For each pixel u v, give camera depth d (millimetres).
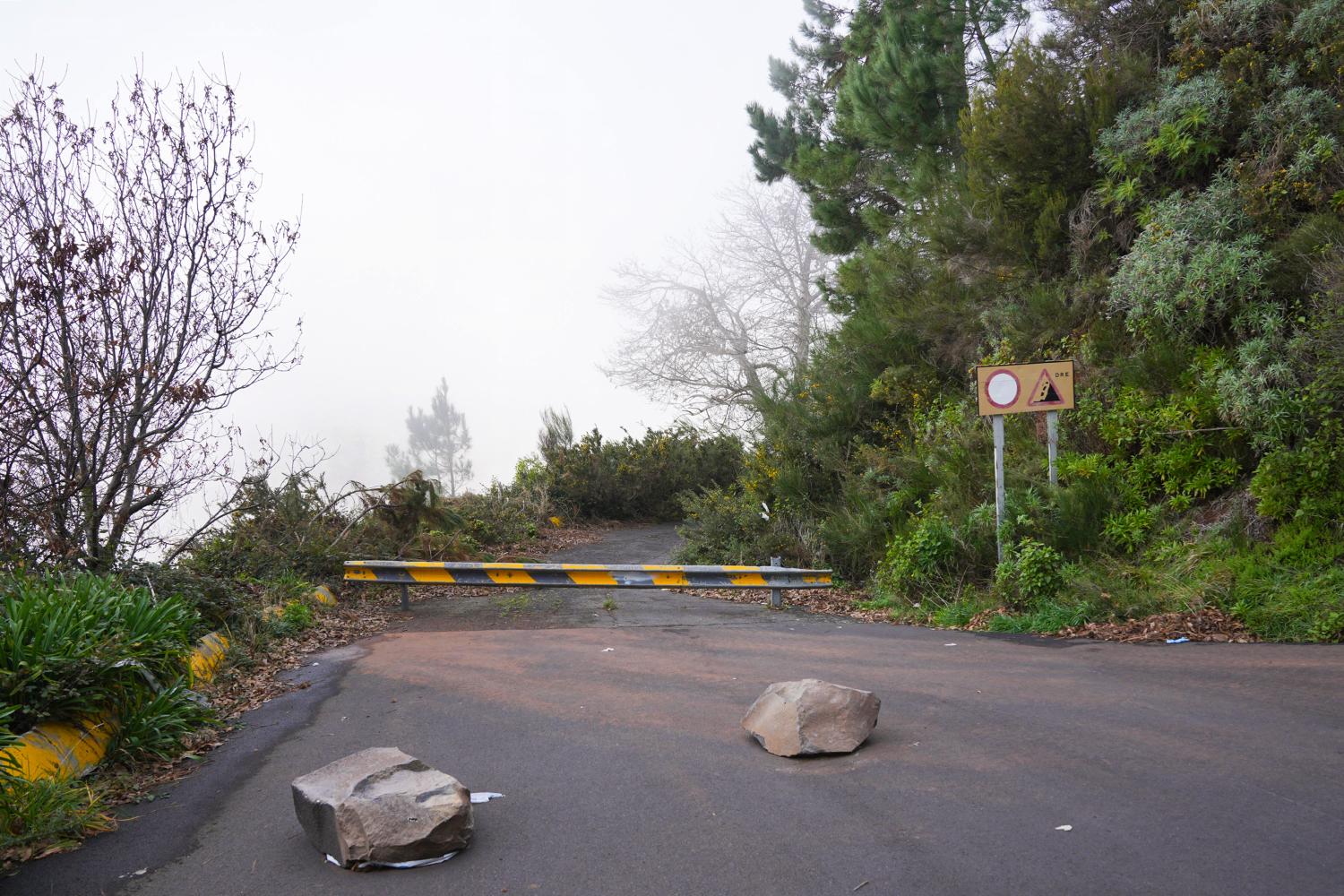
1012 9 18031
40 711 5484
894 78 17469
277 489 12680
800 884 3848
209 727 6617
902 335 15438
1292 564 8828
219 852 4484
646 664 8305
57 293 8656
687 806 4793
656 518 24391
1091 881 3734
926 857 4043
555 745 5949
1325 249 9844
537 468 23922
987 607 10016
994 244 14469
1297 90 11195
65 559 8742
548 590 13547
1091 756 5223
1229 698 6254
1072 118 13562
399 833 4215
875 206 20109
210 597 9242
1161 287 11055
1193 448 10289
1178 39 13391
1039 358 12836
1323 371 9367
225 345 9922
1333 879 3652
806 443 15414
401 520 14391
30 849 4480
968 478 12102
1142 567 9547
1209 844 4008
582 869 4105
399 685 7828
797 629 10062
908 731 5906
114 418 9273
